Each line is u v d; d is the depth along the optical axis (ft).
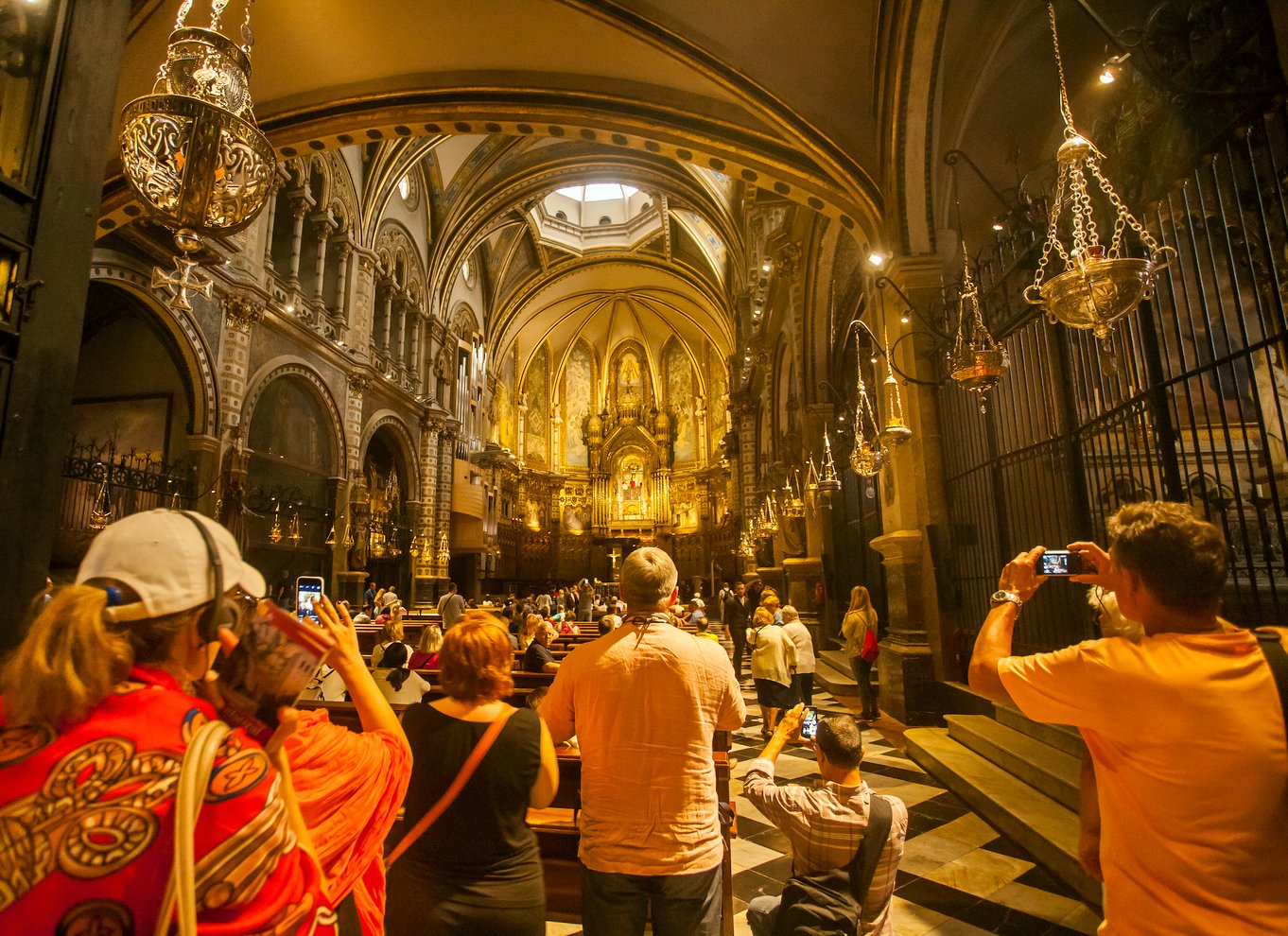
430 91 34.58
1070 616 19.71
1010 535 22.09
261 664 3.22
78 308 10.16
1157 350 15.21
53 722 2.72
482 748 6.08
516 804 6.17
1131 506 5.11
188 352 39.09
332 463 55.01
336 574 53.11
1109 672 4.41
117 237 34.71
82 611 2.81
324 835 3.80
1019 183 21.47
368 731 4.75
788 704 23.77
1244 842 3.85
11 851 2.44
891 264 26.71
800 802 7.00
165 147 10.57
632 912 6.20
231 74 11.53
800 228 48.21
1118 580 5.07
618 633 6.88
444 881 5.95
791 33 28.07
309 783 3.85
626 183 73.10
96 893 2.44
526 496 118.21
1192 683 4.13
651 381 130.21
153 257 36.65
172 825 2.54
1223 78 12.68
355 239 58.75
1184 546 4.57
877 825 6.79
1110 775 4.50
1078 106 24.97
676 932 6.12
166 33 28.66
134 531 3.18
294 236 50.21
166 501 37.11
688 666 6.61
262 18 30.91
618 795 6.40
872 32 27.02
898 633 26.43
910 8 23.54
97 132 10.62
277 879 2.76
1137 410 15.87
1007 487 22.30
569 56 32.99
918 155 26.12
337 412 54.90
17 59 9.98
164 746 2.70
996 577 22.58
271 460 47.39
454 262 78.74
